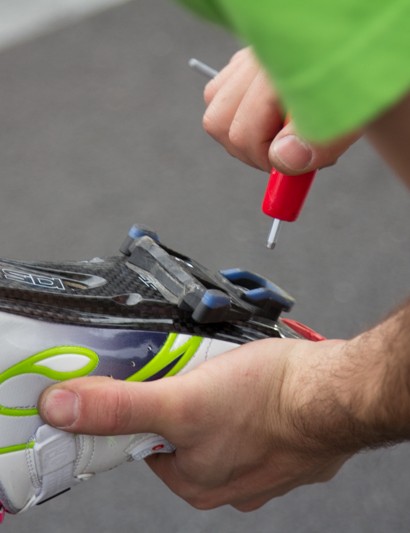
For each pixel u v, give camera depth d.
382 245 4.15
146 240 1.46
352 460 3.07
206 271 1.54
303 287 3.88
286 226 4.20
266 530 2.85
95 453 1.35
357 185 4.51
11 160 4.58
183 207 4.30
